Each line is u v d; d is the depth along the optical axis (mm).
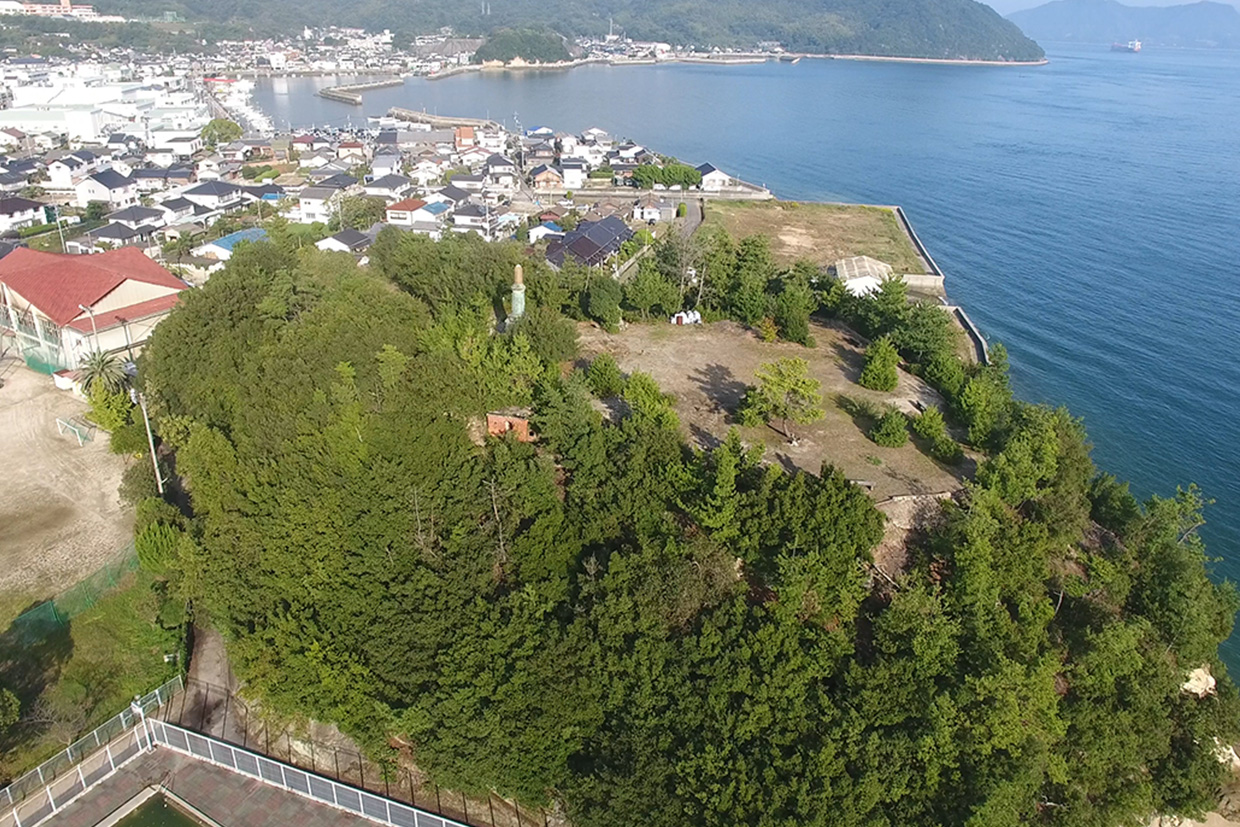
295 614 26844
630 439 31922
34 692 27609
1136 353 67375
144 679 29141
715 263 54625
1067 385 62031
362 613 26766
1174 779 27297
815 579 26438
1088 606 29062
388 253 58062
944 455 34438
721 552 27312
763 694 24234
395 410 32812
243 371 39062
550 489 30406
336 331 39188
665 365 43406
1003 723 24141
